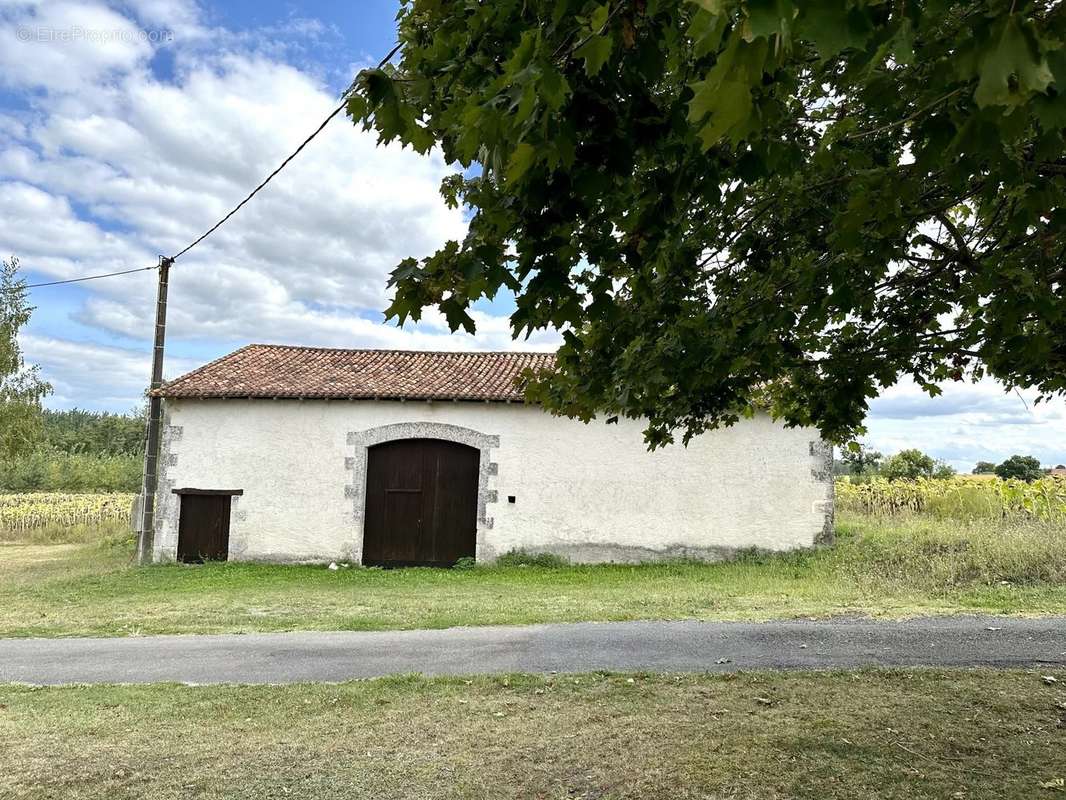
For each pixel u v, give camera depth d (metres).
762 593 9.64
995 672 5.59
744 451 12.73
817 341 4.66
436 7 2.44
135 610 9.23
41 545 19.52
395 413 13.11
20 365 23.75
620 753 4.13
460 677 5.75
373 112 2.37
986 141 1.52
